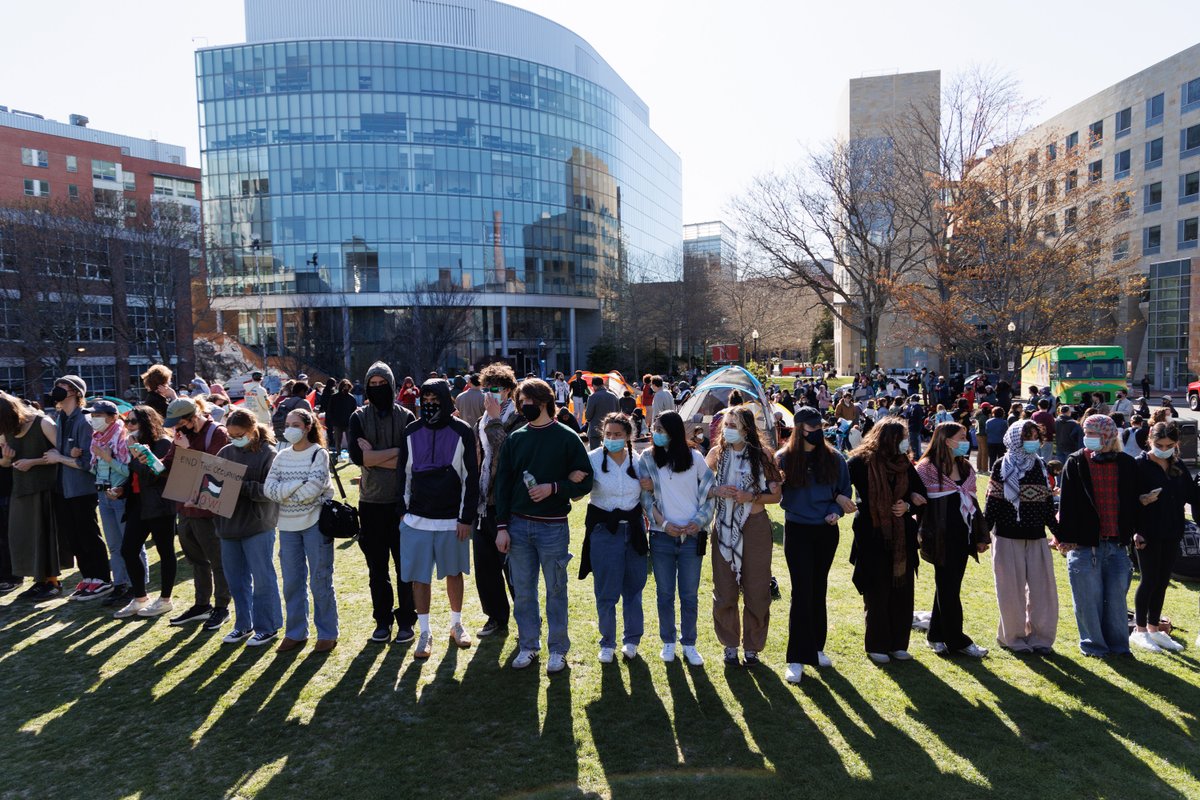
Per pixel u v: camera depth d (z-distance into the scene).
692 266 66.88
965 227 25.33
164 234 42.78
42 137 63.44
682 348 71.38
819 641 5.31
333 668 5.39
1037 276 24.19
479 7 68.69
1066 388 30.02
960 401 15.82
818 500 5.16
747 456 5.21
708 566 8.27
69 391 7.07
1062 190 25.62
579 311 76.12
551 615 5.27
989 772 3.91
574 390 23.36
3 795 3.80
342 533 5.65
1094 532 5.50
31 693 5.01
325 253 60.78
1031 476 5.61
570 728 4.45
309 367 53.53
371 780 3.90
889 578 5.39
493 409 6.23
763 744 4.23
